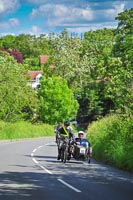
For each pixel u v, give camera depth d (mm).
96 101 89625
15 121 73688
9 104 71438
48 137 72500
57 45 102562
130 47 34125
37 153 33406
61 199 13195
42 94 89000
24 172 20312
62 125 26688
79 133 26672
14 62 77250
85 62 98438
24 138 65938
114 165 24562
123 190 15359
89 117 92688
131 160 22062
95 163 26094
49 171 20922
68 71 99438
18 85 73438
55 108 88938
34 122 85500
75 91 95375
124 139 26234
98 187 15969
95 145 31391
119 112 30188
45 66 103875
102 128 39094
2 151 35250
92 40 99438
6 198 13266
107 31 98938
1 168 22016
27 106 80938
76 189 15336
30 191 14734
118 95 31453
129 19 65000
